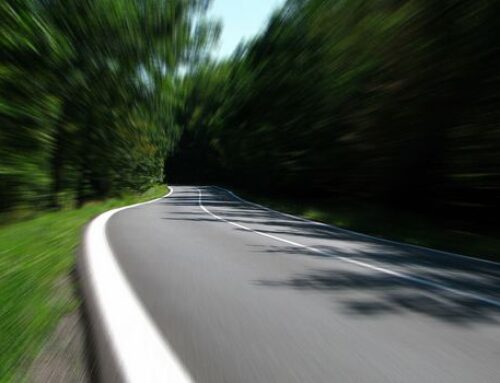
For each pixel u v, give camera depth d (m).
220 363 3.53
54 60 16.86
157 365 3.43
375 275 7.33
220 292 5.81
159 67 23.66
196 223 15.43
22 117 15.66
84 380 3.12
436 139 17.72
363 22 22.70
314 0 32.44
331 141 28.73
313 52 31.50
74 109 20.05
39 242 9.34
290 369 3.46
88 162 24.70
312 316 4.88
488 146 14.84
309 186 33.03
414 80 18.03
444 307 5.40
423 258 9.50
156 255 8.54
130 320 4.44
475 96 15.23
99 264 7.19
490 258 10.11
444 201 18.00
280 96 37.31
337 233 14.12
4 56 14.88
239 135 50.81
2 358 3.31
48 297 5.12
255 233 12.93
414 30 17.58
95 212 19.25
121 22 19.97
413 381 3.31
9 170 15.09
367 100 22.56
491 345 4.08
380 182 22.44
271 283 6.45
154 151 42.28
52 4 17.08
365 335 4.30
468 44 15.23
